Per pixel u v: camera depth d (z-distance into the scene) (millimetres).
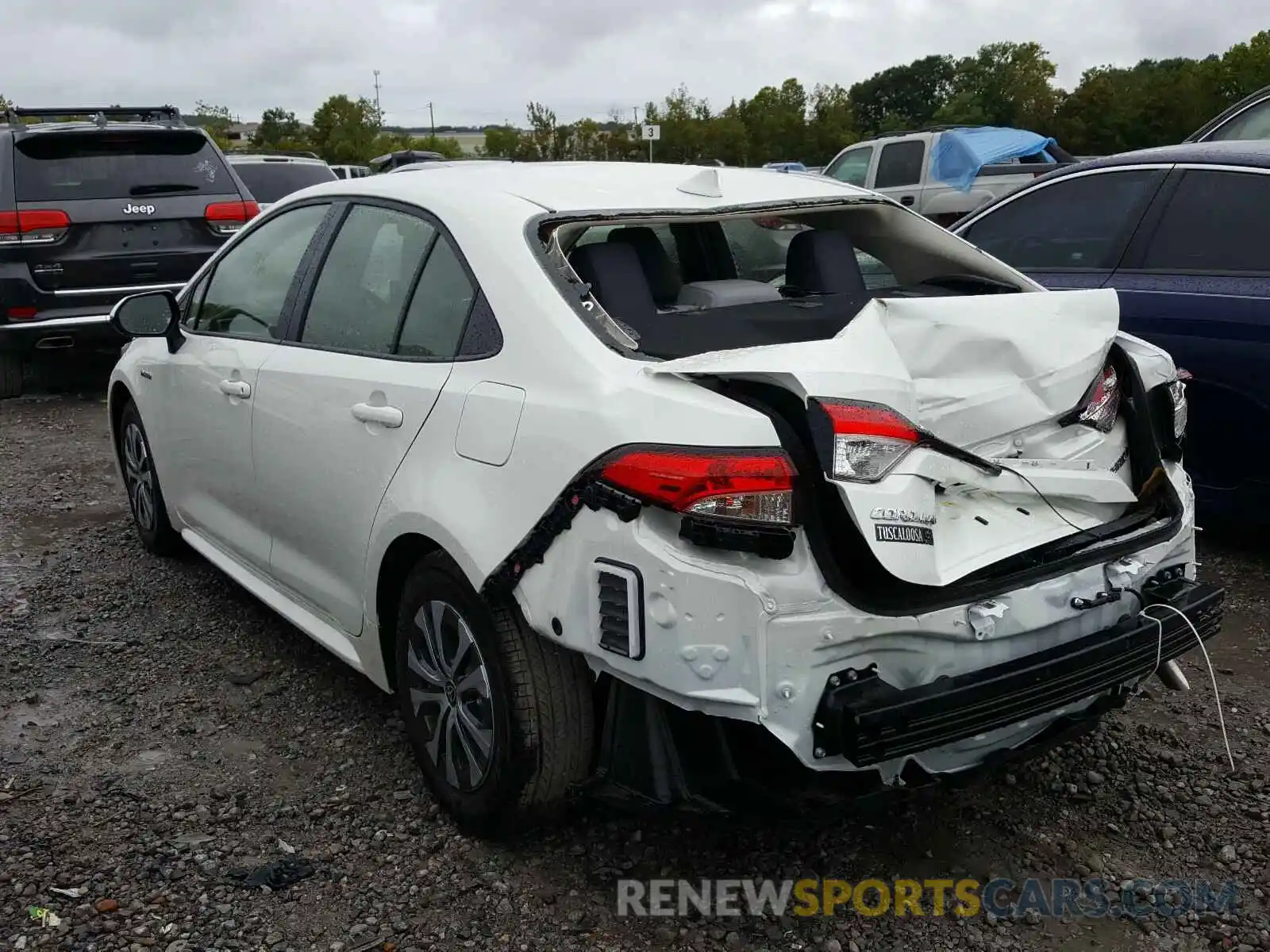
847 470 2363
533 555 2656
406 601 3180
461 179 3475
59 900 2879
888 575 2428
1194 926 2793
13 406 9172
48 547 5566
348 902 2883
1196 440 4957
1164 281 5059
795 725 2400
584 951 2705
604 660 2535
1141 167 5355
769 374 2408
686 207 3230
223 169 9328
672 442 2436
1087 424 2951
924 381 2664
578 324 2773
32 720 3842
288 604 4004
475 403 2889
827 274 3527
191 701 3965
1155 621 2777
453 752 3105
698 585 2377
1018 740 2781
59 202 8648
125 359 5129
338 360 3473
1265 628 4461
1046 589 2645
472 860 3035
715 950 2703
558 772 2840
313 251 3840
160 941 2736
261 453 3840
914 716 2385
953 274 3777
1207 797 3320
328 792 3383
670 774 2598
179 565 5289
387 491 3152
